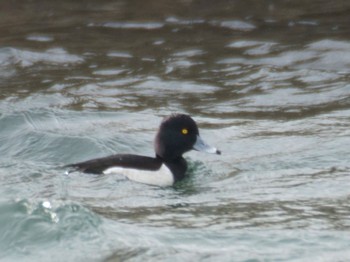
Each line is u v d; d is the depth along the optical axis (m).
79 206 12.11
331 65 20.36
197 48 21.53
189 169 14.59
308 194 13.33
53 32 22.69
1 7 24.31
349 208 12.60
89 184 13.60
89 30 22.80
